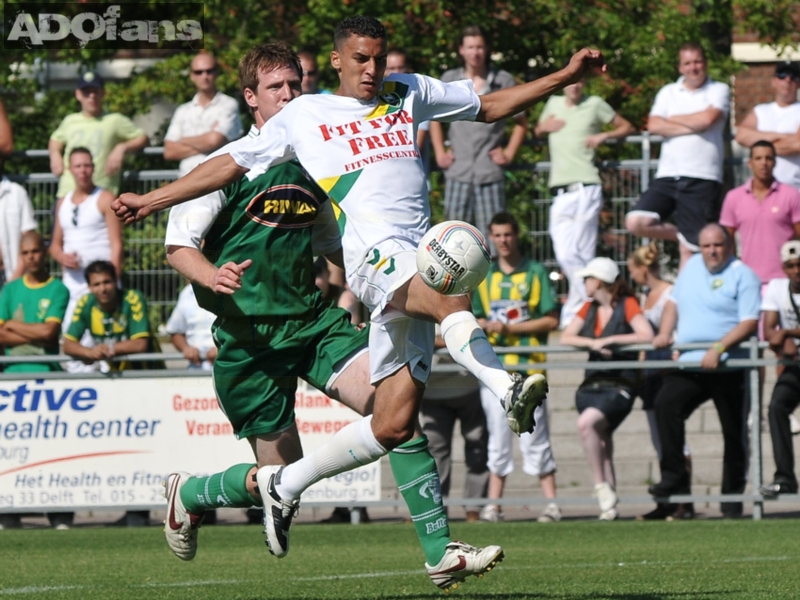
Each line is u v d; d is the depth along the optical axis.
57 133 36.81
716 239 31.00
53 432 30.58
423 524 16.75
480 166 35.16
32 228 36.12
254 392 18.44
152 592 19.33
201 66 35.91
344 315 18.50
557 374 36.75
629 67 52.75
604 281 30.83
